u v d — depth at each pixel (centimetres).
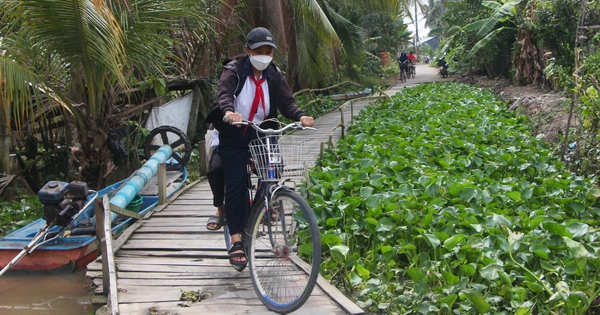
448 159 681
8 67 588
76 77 716
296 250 447
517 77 1559
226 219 375
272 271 385
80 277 481
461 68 2306
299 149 359
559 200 531
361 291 394
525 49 1489
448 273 369
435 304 363
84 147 730
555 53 1383
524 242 411
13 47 639
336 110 1480
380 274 411
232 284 396
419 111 1127
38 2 585
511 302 346
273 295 366
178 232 523
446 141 784
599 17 962
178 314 349
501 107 1241
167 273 419
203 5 1025
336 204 506
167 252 467
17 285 464
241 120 323
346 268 412
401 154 720
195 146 1097
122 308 360
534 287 357
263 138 347
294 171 357
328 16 1700
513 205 525
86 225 523
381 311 375
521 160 677
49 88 680
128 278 410
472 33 1880
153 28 698
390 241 454
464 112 1098
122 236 502
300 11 1249
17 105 602
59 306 416
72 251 490
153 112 992
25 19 611
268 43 349
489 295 363
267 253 426
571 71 1242
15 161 822
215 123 362
